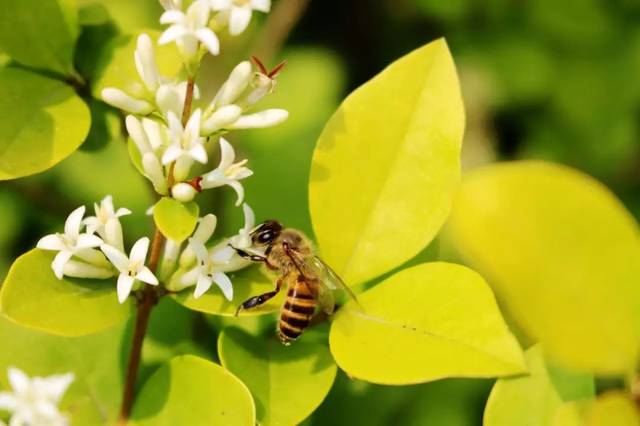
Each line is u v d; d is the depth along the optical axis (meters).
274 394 0.24
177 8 0.24
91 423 0.25
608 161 0.37
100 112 0.26
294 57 0.35
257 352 0.25
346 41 0.39
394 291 0.24
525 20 0.37
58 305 0.24
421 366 0.23
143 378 0.25
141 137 0.24
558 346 0.23
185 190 0.24
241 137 0.32
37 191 0.32
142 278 0.24
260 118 0.24
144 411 0.24
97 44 0.26
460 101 0.24
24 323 0.24
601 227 0.23
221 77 0.33
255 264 0.25
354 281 0.25
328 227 0.25
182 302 0.24
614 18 0.37
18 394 0.23
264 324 0.26
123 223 0.32
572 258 0.22
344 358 0.24
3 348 0.25
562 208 0.23
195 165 0.30
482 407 0.30
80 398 0.25
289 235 0.25
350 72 0.39
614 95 0.37
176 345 0.26
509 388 0.24
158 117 0.24
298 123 0.33
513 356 0.23
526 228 0.22
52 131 0.25
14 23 0.26
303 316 0.25
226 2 0.24
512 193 0.23
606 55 0.37
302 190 0.27
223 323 0.26
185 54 0.24
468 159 0.36
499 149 0.37
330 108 0.34
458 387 0.30
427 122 0.25
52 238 0.24
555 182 0.23
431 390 0.30
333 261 0.25
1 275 0.32
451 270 0.24
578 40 0.37
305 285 0.25
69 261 0.24
